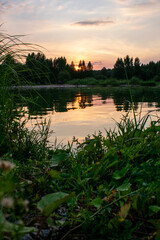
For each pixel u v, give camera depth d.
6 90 2.14
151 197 1.23
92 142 1.99
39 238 1.07
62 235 1.10
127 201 1.13
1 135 2.04
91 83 44.97
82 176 1.63
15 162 1.68
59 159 1.66
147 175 1.51
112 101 8.93
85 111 5.64
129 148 1.93
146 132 2.40
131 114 5.11
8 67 2.10
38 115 4.75
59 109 6.02
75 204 1.28
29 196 1.28
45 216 0.95
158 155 1.84
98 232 1.10
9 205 0.57
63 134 3.21
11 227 0.73
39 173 1.56
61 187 1.50
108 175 1.68
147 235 1.08
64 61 68.81
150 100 8.96
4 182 0.67
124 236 1.04
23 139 2.24
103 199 1.24
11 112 2.16
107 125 3.84
